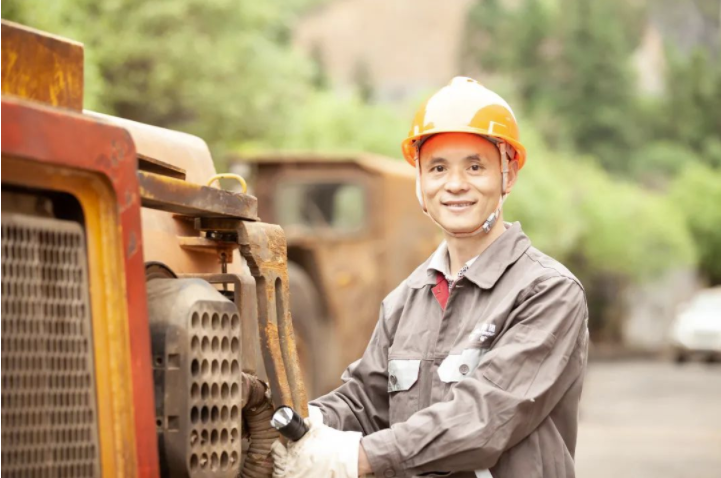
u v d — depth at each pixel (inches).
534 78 3011.8
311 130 1153.4
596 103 2979.8
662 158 2992.1
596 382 929.5
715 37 4918.8
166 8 689.0
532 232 1409.9
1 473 80.7
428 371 130.3
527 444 122.7
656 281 1800.0
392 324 138.8
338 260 440.8
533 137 1755.7
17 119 81.0
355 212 466.6
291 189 468.8
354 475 115.8
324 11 4079.7
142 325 91.1
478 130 128.6
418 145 133.2
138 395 90.0
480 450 117.2
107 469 88.2
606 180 1841.8
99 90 610.5
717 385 896.3
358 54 3850.9
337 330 436.8
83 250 88.5
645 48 3919.8
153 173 104.3
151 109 719.1
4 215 82.5
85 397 87.7
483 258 129.2
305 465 115.6
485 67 3688.5
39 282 84.9
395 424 119.5
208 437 99.3
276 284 115.7
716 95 3506.4
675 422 591.8
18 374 82.5
